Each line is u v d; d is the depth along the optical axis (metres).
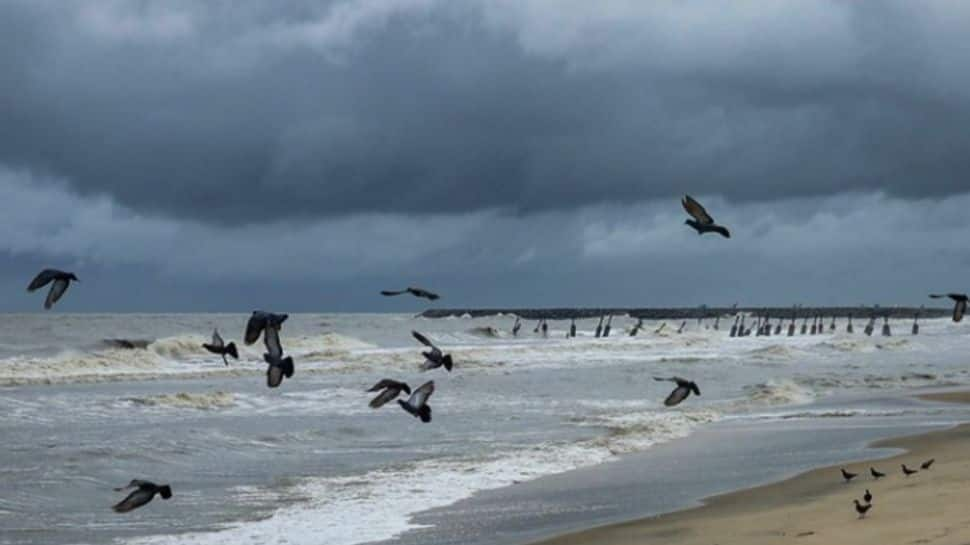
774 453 25.03
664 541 15.43
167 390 42.47
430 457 24.58
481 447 26.14
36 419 31.06
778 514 16.89
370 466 23.25
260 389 42.78
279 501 19.41
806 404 37.09
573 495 19.92
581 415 33.38
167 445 25.19
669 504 18.80
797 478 21.20
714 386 45.03
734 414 34.03
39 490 20.08
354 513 18.38
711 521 16.80
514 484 21.14
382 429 29.17
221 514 18.31
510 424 30.84
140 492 11.07
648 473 22.36
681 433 28.72
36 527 17.34
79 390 42.44
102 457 23.42
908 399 38.59
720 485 20.70
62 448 24.53
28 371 49.72
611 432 29.06
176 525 17.53
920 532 14.05
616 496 19.77
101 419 31.38
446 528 17.20
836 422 31.56
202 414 33.06
